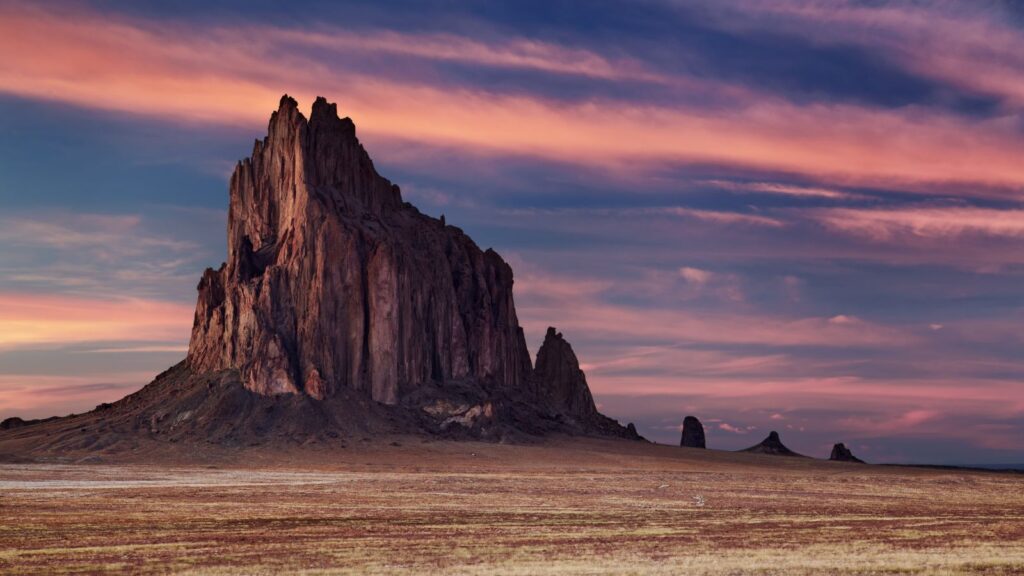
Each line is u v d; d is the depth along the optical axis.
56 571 66.69
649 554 73.50
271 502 125.38
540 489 155.75
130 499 128.75
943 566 67.88
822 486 181.62
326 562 69.81
